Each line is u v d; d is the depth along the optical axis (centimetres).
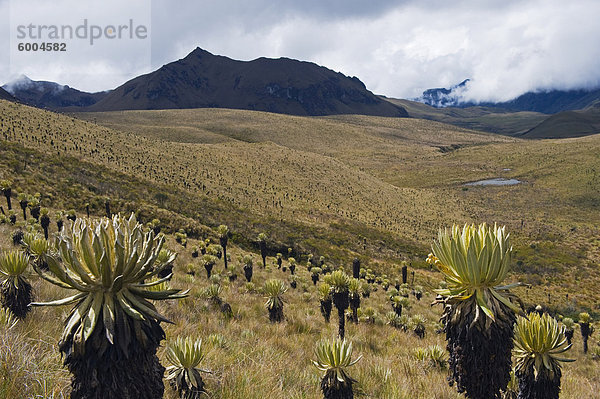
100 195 4112
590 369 1398
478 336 195
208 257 1766
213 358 454
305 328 981
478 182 15712
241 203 6631
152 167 6912
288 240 5244
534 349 292
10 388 229
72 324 149
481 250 192
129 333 151
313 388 455
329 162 13000
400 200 11275
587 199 12381
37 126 6544
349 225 7375
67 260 152
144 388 158
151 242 163
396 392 480
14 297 440
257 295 1464
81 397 152
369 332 1112
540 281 6631
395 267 5434
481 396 201
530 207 12212
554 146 19288
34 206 1847
